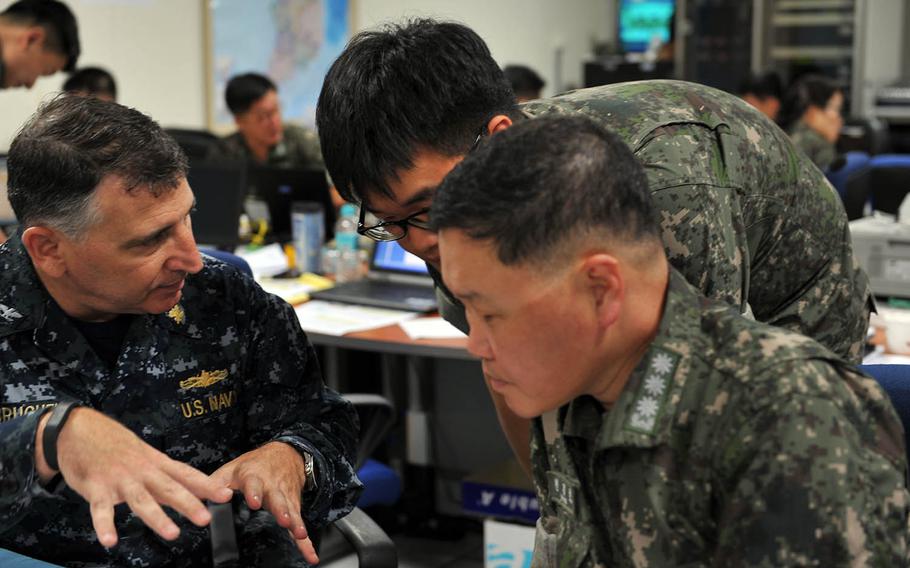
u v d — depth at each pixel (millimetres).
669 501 1004
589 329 971
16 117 4812
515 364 983
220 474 1514
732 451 957
